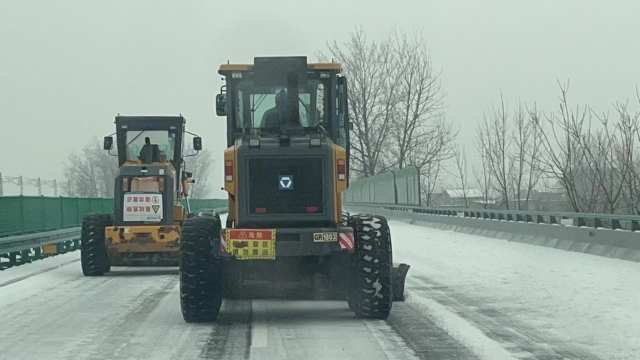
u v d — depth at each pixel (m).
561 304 12.49
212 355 9.23
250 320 11.82
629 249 19.28
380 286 11.43
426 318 11.66
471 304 12.82
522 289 14.51
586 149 28.77
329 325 11.20
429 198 67.12
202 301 11.38
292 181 11.39
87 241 19.27
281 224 11.38
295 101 12.31
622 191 28.44
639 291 13.62
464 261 20.33
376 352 9.21
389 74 67.62
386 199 56.06
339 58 67.62
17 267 21.48
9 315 12.58
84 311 12.98
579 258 19.91
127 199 19.58
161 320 11.94
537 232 25.20
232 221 11.70
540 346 9.32
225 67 12.56
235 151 11.46
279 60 12.52
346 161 12.53
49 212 25.53
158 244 19.23
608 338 9.69
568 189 28.31
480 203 46.16
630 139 26.88
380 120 67.88
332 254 11.35
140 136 20.61
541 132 29.34
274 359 8.95
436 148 67.50
